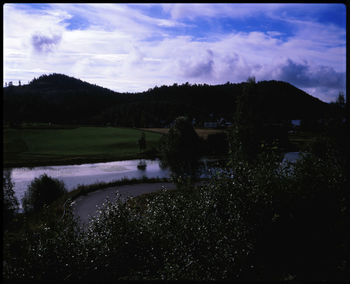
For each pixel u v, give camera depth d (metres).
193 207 7.30
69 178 45.31
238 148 16.25
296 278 5.79
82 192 25.33
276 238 6.68
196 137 27.80
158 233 7.32
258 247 6.57
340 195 7.00
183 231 6.80
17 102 162.62
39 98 186.38
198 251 6.48
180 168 26.80
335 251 6.49
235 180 6.99
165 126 168.00
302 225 6.79
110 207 7.77
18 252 6.36
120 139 97.12
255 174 7.21
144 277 6.28
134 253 7.13
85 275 6.64
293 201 6.87
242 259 6.37
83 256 6.76
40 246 6.64
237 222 6.58
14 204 15.82
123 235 7.22
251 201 6.66
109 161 65.56
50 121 166.00
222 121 177.25
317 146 8.20
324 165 7.54
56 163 60.38
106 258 6.91
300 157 8.02
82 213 18.58
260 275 6.07
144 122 160.50
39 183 24.22
